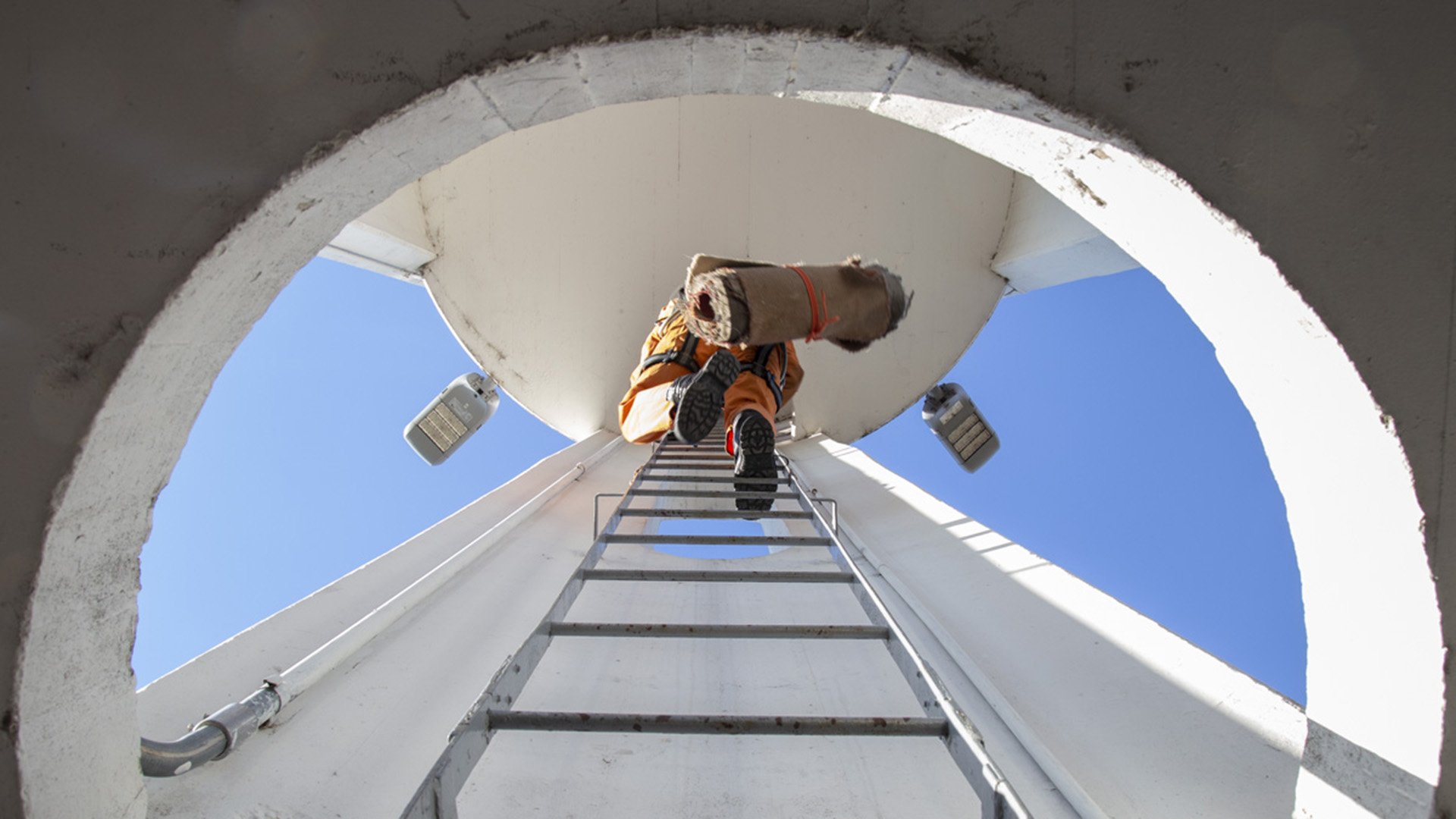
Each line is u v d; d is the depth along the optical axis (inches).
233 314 66.7
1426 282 63.3
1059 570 137.0
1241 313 71.1
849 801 83.4
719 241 358.9
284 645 106.8
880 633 89.1
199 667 97.1
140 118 58.8
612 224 356.5
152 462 67.1
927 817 80.6
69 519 59.3
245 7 59.5
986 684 104.7
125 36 58.9
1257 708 92.4
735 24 60.3
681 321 177.0
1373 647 68.0
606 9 60.1
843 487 261.4
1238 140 63.5
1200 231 67.6
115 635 66.9
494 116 66.5
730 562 174.7
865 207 355.9
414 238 334.3
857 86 69.9
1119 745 90.4
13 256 58.1
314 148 59.3
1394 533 65.4
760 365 172.7
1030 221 329.7
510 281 356.8
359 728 92.4
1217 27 63.7
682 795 84.4
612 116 349.4
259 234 61.4
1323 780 71.7
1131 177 68.0
